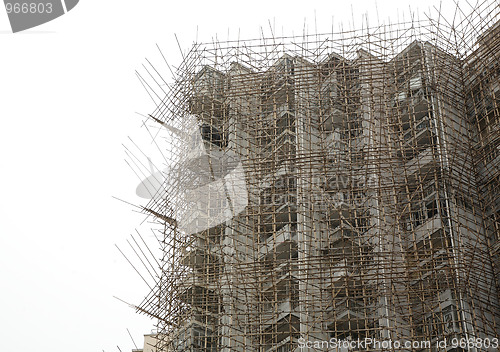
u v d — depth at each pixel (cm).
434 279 4588
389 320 4597
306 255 4991
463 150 5131
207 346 4897
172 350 4906
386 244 4681
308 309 4775
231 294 4822
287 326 4812
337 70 5578
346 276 4544
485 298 4662
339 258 4678
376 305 4722
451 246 4716
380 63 5391
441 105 5316
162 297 4988
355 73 5431
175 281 4978
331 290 4753
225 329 4903
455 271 4606
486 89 5412
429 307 4588
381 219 4784
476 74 5503
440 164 5025
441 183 4988
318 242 5038
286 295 4747
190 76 5744
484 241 4844
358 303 4731
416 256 4706
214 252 5069
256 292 4841
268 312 4697
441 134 5178
